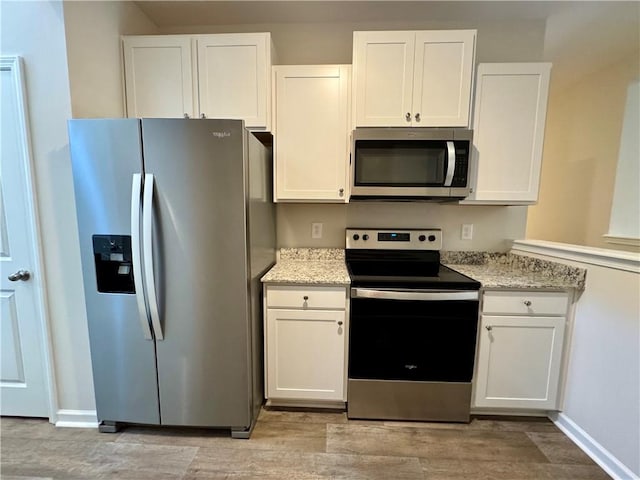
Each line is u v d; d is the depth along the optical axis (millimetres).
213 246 1436
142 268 1411
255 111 1821
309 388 1740
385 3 1873
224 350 1508
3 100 1476
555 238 3363
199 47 1795
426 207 2184
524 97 1772
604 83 2748
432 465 1416
